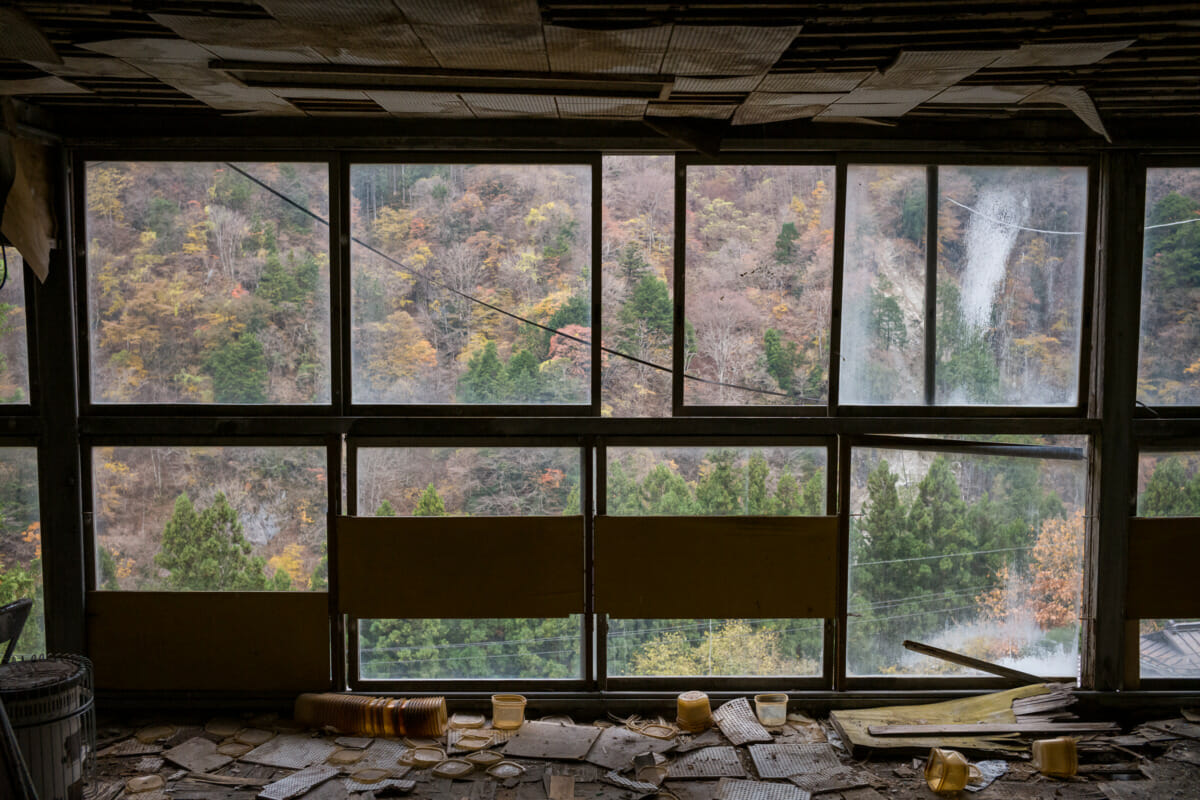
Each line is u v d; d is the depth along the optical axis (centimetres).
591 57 336
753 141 465
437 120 461
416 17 290
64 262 464
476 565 479
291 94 402
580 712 482
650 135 464
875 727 454
